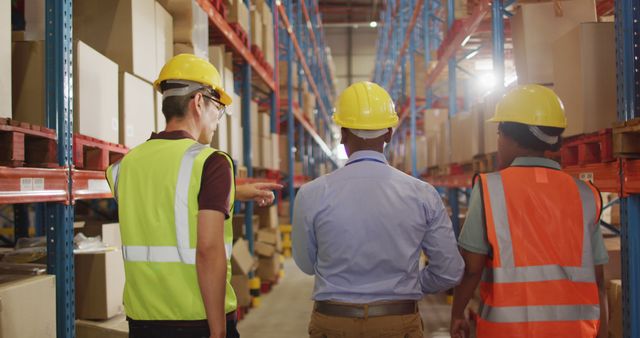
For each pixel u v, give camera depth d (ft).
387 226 7.02
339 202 7.11
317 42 64.75
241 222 24.34
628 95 8.61
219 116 7.95
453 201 25.49
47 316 8.19
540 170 7.51
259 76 29.43
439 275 7.38
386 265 7.02
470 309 18.19
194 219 6.72
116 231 12.45
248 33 23.41
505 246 7.14
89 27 11.39
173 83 7.39
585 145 10.13
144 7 11.98
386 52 69.21
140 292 6.86
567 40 10.88
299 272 31.58
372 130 7.42
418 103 43.93
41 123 8.95
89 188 9.46
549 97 7.80
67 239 8.73
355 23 95.81
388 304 6.96
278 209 40.88
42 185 7.91
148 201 6.87
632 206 8.56
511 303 7.06
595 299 7.14
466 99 33.32
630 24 8.63
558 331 7.04
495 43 16.53
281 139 42.86
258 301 22.76
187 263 6.70
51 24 8.80
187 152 6.88
